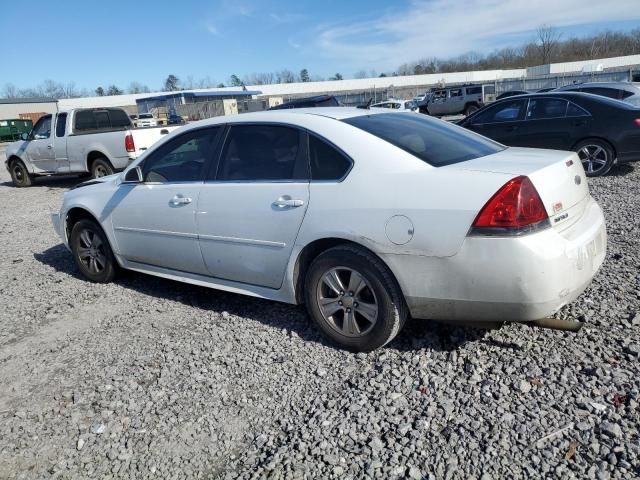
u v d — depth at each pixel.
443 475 2.33
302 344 3.60
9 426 2.97
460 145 3.58
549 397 2.76
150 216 4.41
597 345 3.19
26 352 3.85
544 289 2.72
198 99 59.94
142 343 3.83
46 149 12.61
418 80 76.88
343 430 2.68
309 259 3.56
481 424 2.62
